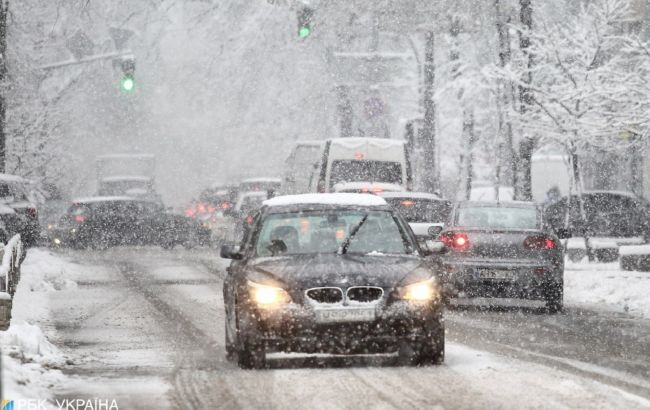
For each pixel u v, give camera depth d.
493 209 48.88
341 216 31.55
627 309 47.22
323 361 29.20
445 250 32.66
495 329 38.34
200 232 102.62
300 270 28.05
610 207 91.06
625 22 82.69
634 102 69.12
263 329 27.42
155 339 35.56
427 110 111.44
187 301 49.66
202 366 28.66
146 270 70.12
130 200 97.62
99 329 38.59
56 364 28.66
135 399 23.34
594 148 83.69
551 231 47.38
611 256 81.25
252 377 26.34
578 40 82.19
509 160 107.75
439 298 28.14
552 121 78.00
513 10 94.62
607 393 23.58
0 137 83.31
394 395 23.41
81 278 63.47
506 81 85.94
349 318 27.31
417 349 27.78
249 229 32.72
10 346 28.94
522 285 45.56
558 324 40.47
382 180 84.12
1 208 77.19
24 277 57.59
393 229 31.27
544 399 22.83
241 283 28.38
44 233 102.06
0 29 80.94
